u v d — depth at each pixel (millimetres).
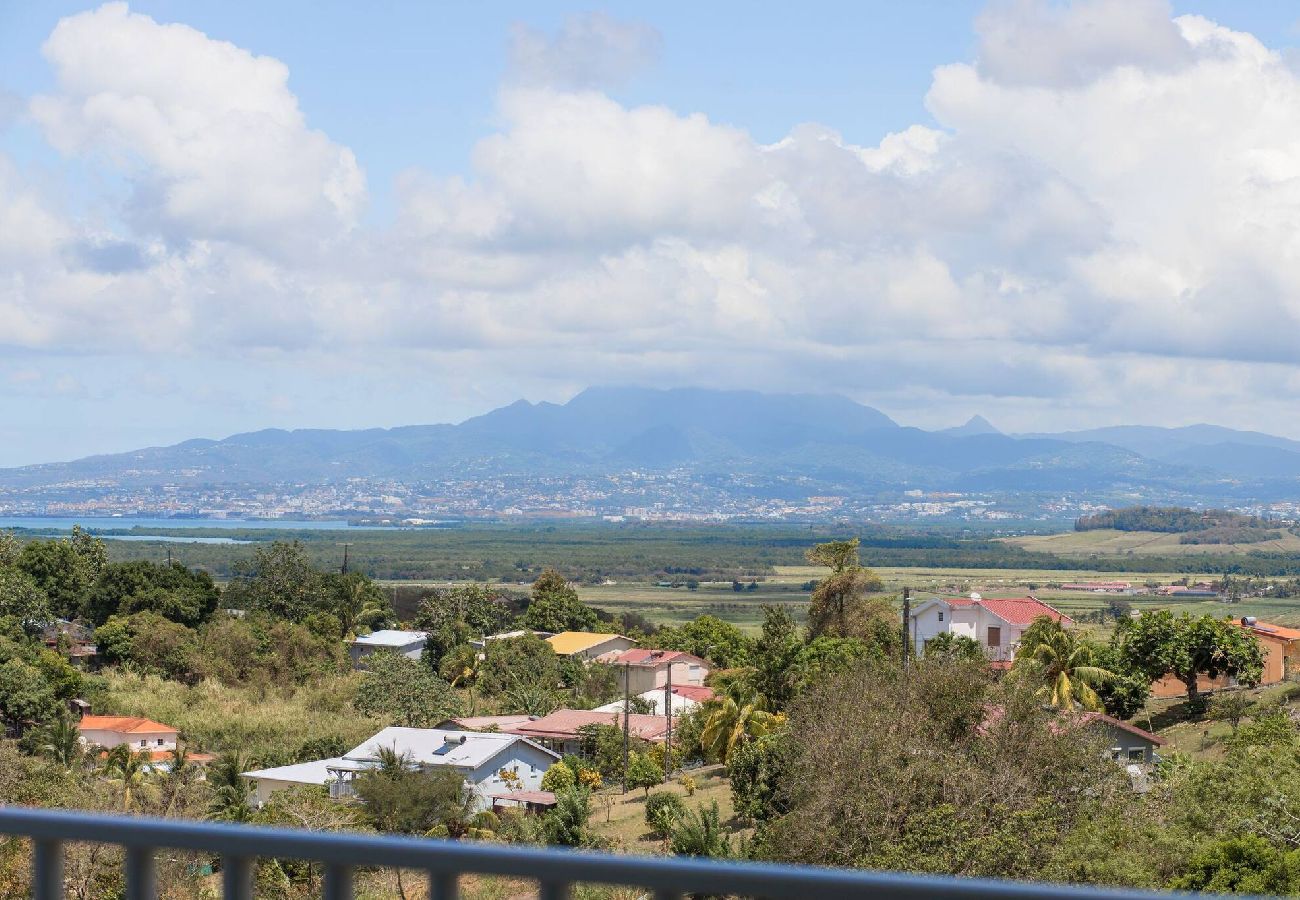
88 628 75500
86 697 57344
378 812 31328
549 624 96438
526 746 42344
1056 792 22281
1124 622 49469
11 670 48500
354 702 61844
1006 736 22953
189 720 55031
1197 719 43688
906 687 25297
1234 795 19484
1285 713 31719
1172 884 17906
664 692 66188
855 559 59906
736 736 42406
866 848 21516
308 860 2971
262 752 47781
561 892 2785
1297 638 52531
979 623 63719
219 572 168500
